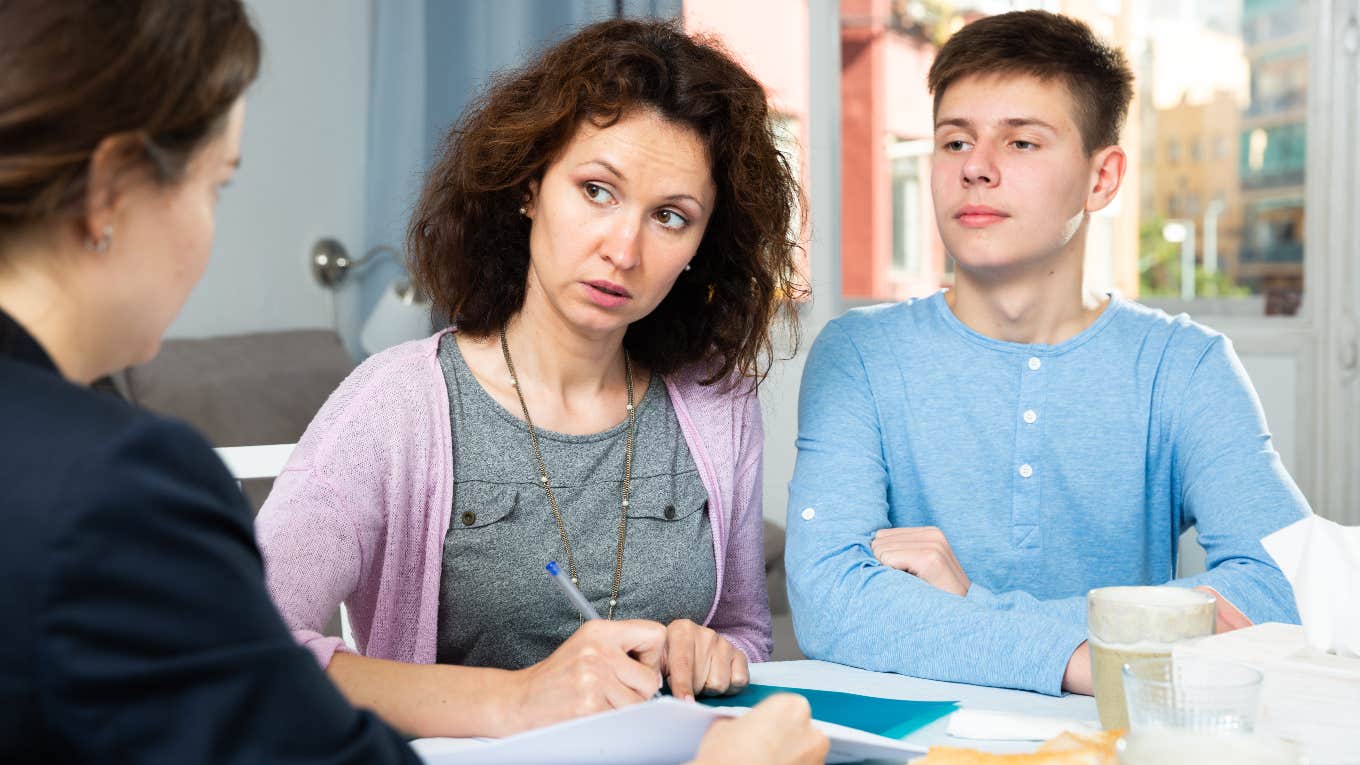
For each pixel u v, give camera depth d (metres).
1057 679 1.01
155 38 0.58
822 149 3.22
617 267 1.14
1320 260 2.85
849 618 1.15
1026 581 1.36
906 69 3.18
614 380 1.30
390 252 3.45
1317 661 0.83
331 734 0.56
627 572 1.23
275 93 3.43
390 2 3.41
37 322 0.58
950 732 0.87
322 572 1.10
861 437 1.38
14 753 0.50
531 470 1.22
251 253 3.39
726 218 1.28
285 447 1.53
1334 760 0.72
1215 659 0.74
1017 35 1.32
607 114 1.13
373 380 1.20
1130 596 0.86
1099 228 3.04
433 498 1.18
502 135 1.18
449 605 1.20
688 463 1.31
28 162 0.55
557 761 0.73
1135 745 0.67
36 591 0.49
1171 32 2.95
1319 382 2.85
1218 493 1.29
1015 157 1.32
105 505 0.50
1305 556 0.86
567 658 0.95
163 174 0.59
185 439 0.55
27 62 0.55
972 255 1.34
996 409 1.38
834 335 1.47
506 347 1.27
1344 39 2.80
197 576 0.52
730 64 1.21
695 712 0.71
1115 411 1.36
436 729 0.93
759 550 1.38
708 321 1.35
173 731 0.51
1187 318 1.42
